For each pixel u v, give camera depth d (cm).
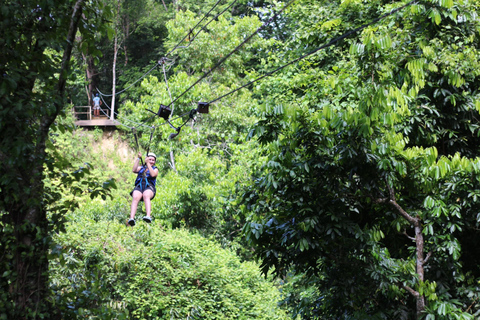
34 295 539
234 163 1900
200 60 2189
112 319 618
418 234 787
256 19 2208
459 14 852
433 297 724
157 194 1823
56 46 571
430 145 927
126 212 1895
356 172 759
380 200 779
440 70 851
